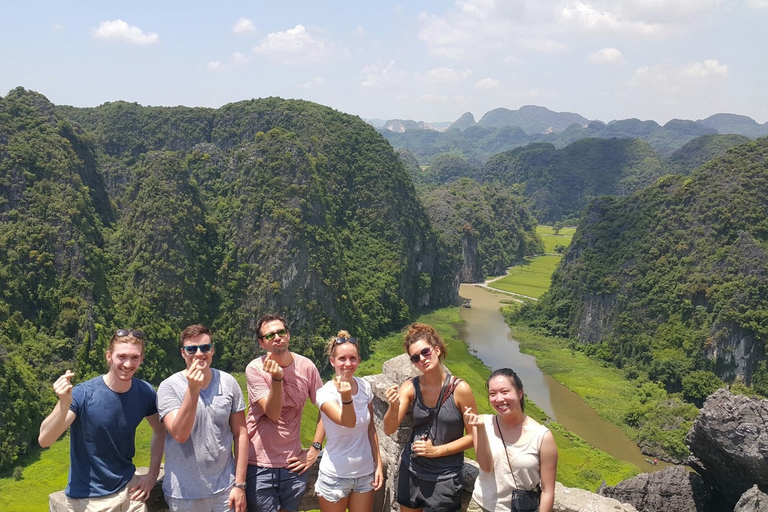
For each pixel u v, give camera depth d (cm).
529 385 7862
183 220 8725
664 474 2272
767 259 8275
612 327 9612
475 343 9888
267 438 891
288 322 8675
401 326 11038
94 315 7225
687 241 9306
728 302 7994
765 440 2036
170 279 8200
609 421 6612
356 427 868
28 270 6994
